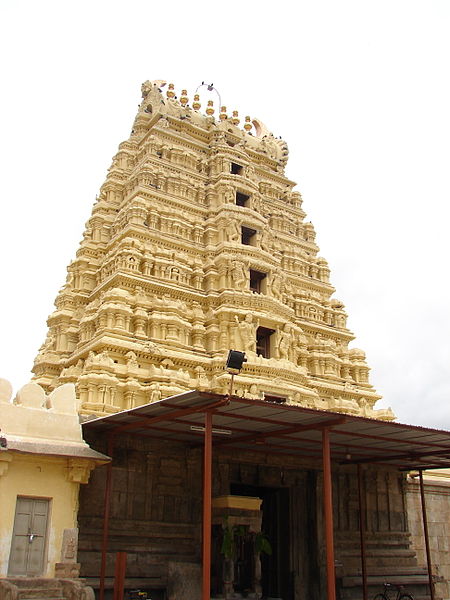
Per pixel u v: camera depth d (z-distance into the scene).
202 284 41.16
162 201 43.38
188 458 28.92
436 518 38.16
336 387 43.06
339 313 48.62
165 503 27.88
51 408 23.70
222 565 28.48
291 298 45.78
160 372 33.69
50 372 39.88
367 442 26.50
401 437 24.92
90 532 25.22
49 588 20.39
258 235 44.75
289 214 52.34
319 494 32.47
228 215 43.62
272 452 30.50
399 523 35.75
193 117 51.19
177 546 27.45
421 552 36.59
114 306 35.25
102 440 26.11
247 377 35.94
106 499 24.02
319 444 27.61
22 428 22.52
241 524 27.67
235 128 52.66
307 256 50.25
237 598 27.11
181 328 37.22
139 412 21.73
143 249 39.47
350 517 33.78
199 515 28.50
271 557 32.88
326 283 50.09
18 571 20.97
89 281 42.69
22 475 21.80
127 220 41.62
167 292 38.66
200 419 22.77
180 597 25.36
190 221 43.53
